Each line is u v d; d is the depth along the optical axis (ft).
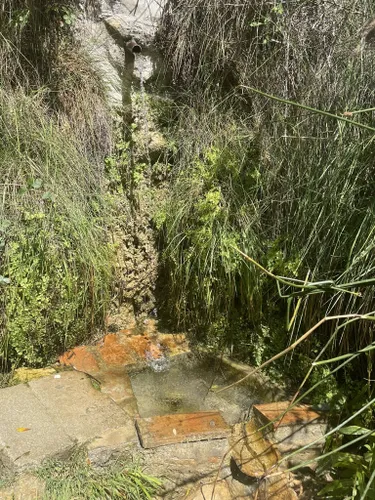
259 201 6.64
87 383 5.97
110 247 7.14
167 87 8.01
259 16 7.20
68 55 7.47
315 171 6.07
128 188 7.76
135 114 7.73
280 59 7.04
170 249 7.17
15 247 6.13
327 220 5.87
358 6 6.47
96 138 7.48
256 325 6.71
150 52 7.88
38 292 6.25
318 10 6.87
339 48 6.37
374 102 5.88
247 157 6.94
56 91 7.33
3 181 6.47
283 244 6.37
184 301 7.14
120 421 5.38
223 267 6.65
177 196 7.14
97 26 7.66
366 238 5.48
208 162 7.08
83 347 6.81
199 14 7.59
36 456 4.83
